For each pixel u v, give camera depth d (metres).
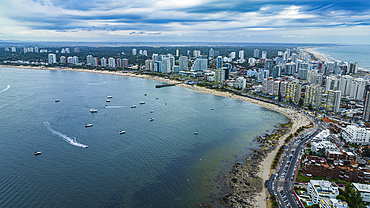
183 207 192.25
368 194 192.50
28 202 191.75
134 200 197.50
